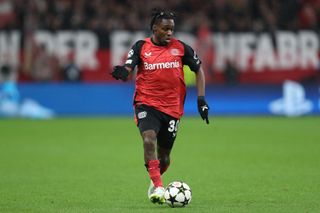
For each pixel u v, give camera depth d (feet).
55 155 185.47
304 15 343.05
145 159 106.73
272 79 324.39
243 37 322.14
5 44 307.37
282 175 147.84
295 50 324.80
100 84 310.24
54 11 319.68
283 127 268.41
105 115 310.24
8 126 267.59
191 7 336.90
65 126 268.62
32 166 163.63
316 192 123.95
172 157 182.29
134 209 105.40
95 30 313.32
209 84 315.99
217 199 116.06
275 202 112.57
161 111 109.50
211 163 169.48
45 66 309.22
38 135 237.04
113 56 313.94
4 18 317.22
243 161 173.06
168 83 110.01
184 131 254.06
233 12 335.26
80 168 160.35
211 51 319.68
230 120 297.94
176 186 107.34
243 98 317.63
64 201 114.62
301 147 204.44
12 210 105.50
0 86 301.02
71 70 311.06
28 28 311.68
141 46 111.24
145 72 110.63
